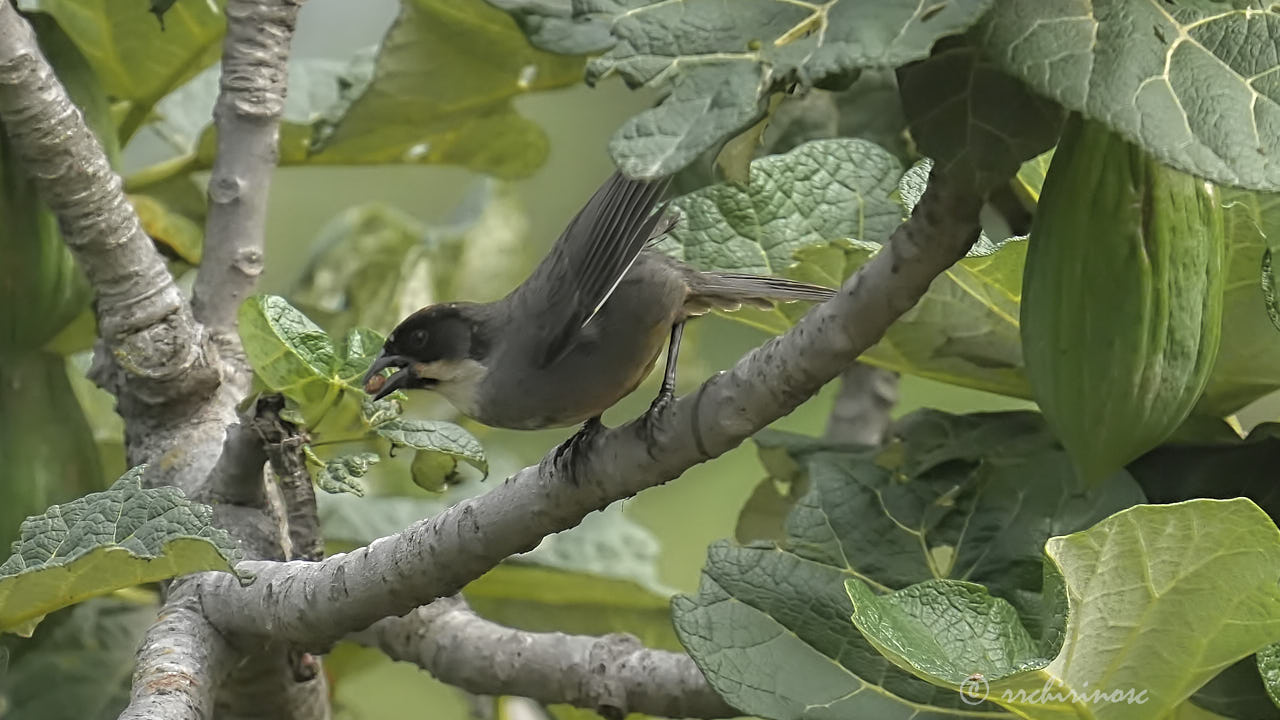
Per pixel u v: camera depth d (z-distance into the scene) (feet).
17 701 23.18
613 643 22.12
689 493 35.94
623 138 12.63
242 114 22.61
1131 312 15.75
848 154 23.97
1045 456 20.86
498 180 33.22
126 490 16.51
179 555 16.01
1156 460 20.65
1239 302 19.11
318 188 39.22
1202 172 12.62
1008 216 24.82
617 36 13.24
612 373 22.90
